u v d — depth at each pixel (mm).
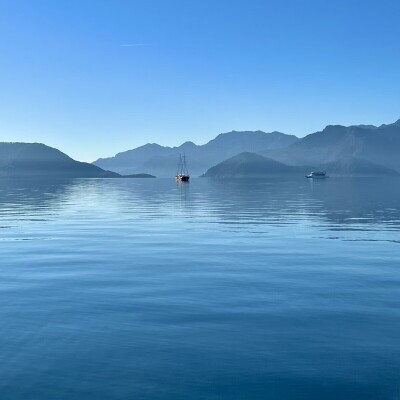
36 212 59281
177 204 75000
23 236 35500
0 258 25609
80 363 10992
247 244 30641
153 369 10648
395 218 48406
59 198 98000
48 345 12102
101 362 11039
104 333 12969
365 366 10734
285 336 12656
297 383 9961
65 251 28062
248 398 9375
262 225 42344
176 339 12492
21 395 9523
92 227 41750
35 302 16234
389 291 17594
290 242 31453
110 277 20391
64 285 18891
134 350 11742
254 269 22016
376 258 24938
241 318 14258
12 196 107750
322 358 11188
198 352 11594
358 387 9781
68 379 10195
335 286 18438
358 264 23172
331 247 29062
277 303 15938
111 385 9906
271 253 26812
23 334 12906
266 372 10469
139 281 19547
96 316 14547
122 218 50531
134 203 78812
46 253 27328
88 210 62625
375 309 15164
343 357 11234
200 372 10484
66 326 13578
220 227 41000
